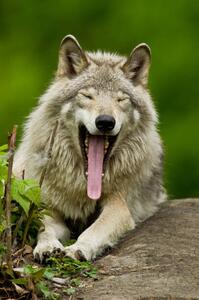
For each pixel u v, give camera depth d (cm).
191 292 1060
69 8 3562
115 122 1315
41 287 1067
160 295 1048
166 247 1230
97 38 3444
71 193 1366
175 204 1547
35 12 3606
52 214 1340
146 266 1162
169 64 3278
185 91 3256
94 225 1307
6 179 1133
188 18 3425
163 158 1556
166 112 3231
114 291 1074
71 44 1396
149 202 1470
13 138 1086
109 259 1198
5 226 1113
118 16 3469
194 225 1357
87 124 1326
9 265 1077
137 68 1420
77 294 1078
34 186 1154
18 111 3256
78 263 1174
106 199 1385
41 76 3372
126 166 1382
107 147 1358
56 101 1380
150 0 3472
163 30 3394
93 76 1374
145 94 1416
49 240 1227
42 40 3559
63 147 1362
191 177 3080
